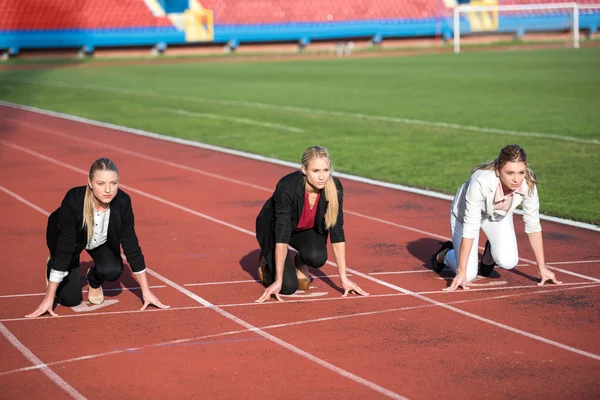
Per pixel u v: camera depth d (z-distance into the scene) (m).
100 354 4.80
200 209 9.49
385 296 5.93
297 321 5.37
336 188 5.60
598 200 9.64
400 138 15.78
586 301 5.74
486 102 21.98
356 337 5.05
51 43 47.44
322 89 27.08
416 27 55.44
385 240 7.86
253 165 12.84
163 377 4.44
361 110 20.88
